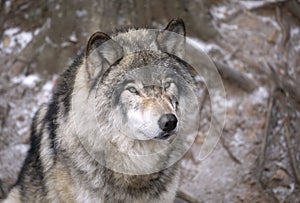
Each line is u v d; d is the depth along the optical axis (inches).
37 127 698.2
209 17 1076.5
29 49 1035.9
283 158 991.0
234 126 994.7
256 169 962.7
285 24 1127.6
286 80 1060.5
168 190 642.8
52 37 1032.2
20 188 692.1
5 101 1003.9
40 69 1024.2
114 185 618.8
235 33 1087.6
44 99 997.2
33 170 674.2
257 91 1029.8
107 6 1012.5
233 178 948.6
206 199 920.3
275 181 971.9
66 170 617.6
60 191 631.2
